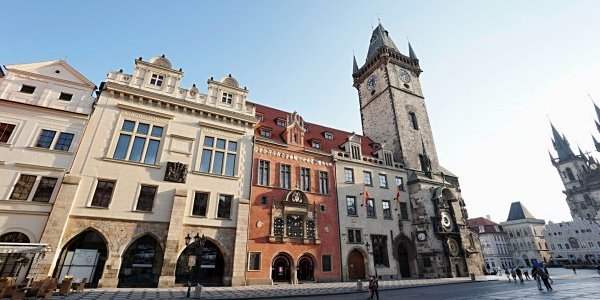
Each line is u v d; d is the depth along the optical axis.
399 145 46.94
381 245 36.56
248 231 28.16
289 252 29.81
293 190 32.41
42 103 24.67
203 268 24.97
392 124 49.56
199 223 25.70
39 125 23.81
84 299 16.08
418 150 47.91
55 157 23.25
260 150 32.88
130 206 23.88
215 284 24.95
